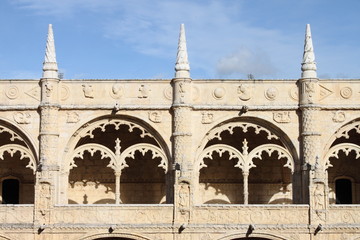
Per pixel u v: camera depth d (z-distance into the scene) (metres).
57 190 45.88
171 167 46.47
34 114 46.88
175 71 46.97
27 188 52.25
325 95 47.09
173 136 46.44
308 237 42.75
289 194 52.56
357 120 47.25
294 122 47.03
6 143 51.25
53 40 47.28
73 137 46.94
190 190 43.03
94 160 52.59
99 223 42.66
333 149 46.97
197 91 47.09
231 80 47.22
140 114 46.94
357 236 42.84
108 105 46.75
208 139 47.16
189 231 42.62
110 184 52.50
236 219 42.88
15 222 42.72
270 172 52.91
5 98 47.06
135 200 52.47
